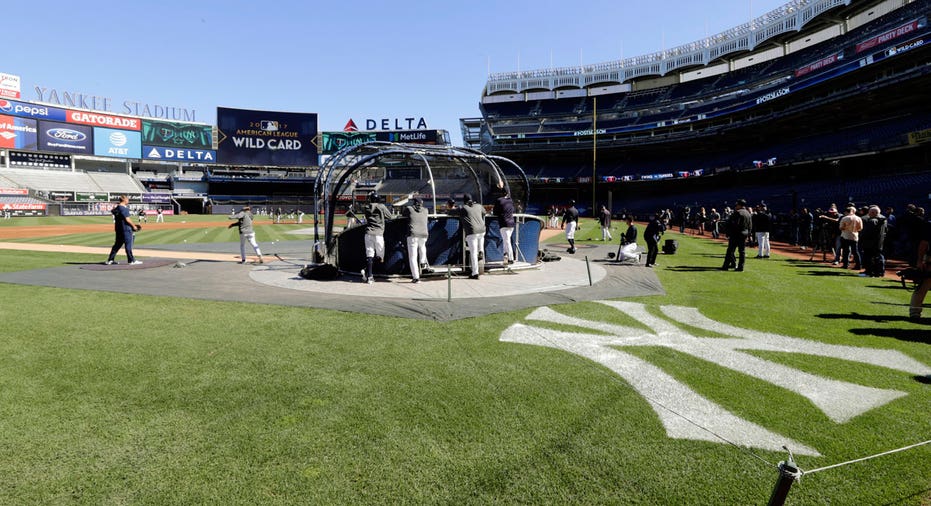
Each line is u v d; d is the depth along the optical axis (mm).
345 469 2600
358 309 6438
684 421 3207
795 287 8695
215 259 13430
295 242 21312
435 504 2312
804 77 39031
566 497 2379
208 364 4215
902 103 33938
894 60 30391
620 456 2758
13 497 2316
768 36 47625
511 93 68625
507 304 6840
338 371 4062
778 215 22344
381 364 4246
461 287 8328
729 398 3604
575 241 21031
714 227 23016
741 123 43875
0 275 9500
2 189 47500
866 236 10281
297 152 66750
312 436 2945
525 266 10742
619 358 4512
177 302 6910
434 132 67062
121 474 2527
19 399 3432
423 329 5445
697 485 2484
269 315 6098
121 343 4832
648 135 57656
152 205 58906
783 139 46312
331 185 12641
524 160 65375
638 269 11125
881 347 4953
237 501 2316
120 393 3561
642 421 3197
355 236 9781
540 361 4379
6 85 54281
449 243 9828
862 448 2885
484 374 4023
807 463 2711
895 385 3896
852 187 32031
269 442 2867
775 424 3186
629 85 63281
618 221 43375
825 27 43969
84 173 59719
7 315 6051
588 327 5660
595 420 3203
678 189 55844
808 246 17516
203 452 2748
